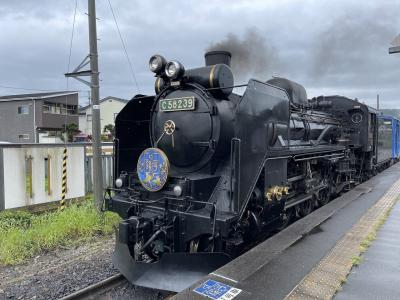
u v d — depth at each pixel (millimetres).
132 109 6430
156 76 5973
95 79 8359
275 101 5820
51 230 6789
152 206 5215
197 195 4926
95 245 6641
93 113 8414
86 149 11828
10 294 4703
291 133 7246
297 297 3449
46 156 9672
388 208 7391
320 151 8391
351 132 12766
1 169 8586
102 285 4887
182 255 4469
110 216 7836
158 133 5883
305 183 7652
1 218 7617
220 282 3756
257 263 4270
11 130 39875
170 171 5359
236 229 4812
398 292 3600
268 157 5531
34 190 9383
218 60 6309
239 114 4691
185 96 5531
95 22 8250
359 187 10484
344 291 3623
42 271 5469
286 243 5020
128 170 6457
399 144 23906
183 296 3455
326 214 6797
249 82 5000
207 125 5238
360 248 4832
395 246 4969
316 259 4410
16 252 5992
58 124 40812
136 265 4672
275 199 5738
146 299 4637
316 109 10680
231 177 4645
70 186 10344
